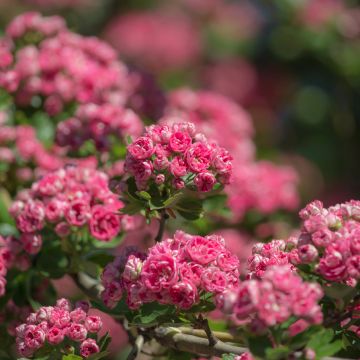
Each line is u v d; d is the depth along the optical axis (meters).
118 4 12.43
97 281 4.60
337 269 3.23
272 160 8.55
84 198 4.24
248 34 11.66
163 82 11.35
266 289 3.03
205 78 11.45
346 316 3.47
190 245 3.51
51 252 4.51
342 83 9.38
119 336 6.64
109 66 6.02
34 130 5.72
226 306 3.05
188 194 3.87
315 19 9.08
